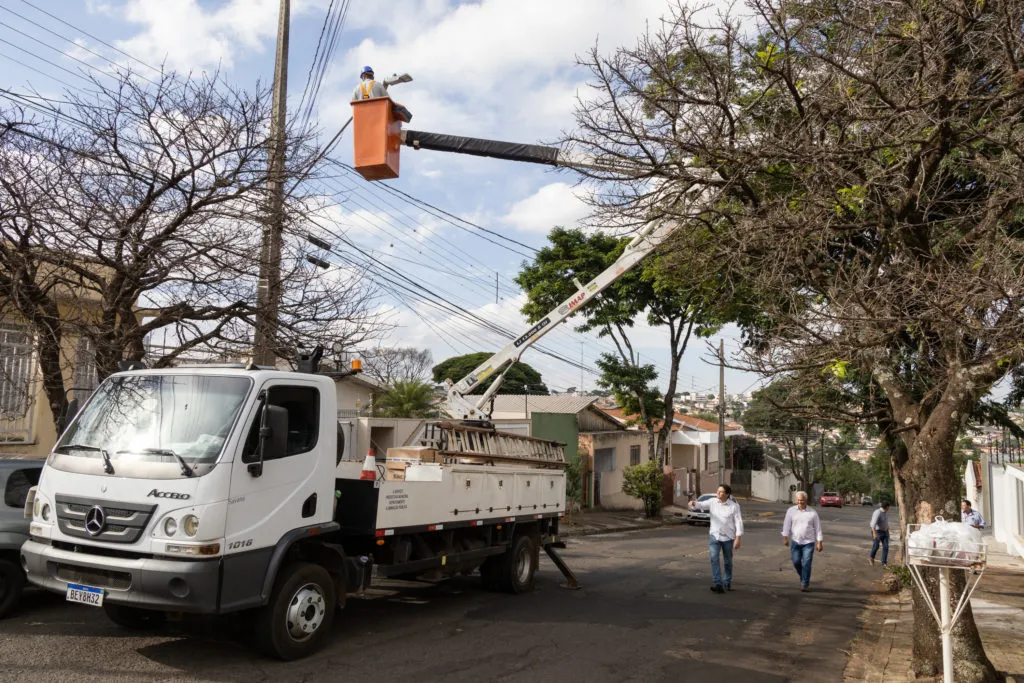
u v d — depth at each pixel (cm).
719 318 1306
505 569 1083
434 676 663
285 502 680
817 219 659
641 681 689
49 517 657
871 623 1033
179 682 602
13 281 877
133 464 636
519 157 855
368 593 1047
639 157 746
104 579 616
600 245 2717
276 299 1057
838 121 672
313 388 736
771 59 699
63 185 926
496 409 3328
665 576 1385
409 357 4016
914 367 828
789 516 1330
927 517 636
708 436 4594
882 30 654
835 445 5884
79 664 630
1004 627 954
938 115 629
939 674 650
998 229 651
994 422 1338
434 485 890
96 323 967
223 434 641
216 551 608
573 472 2888
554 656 755
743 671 743
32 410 1288
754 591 1260
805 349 594
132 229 955
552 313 1464
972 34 614
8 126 887
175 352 1026
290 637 677
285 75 1328
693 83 730
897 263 661
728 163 705
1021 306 535
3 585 754
